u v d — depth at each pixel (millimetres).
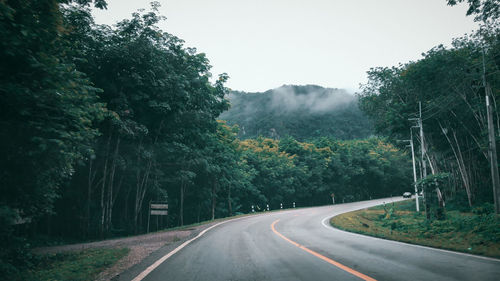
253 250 9109
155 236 14133
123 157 21219
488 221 11406
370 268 6059
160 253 8781
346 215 28234
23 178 7320
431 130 34375
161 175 25953
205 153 30531
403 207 39594
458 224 12406
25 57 6422
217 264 6977
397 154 84188
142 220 27516
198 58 23797
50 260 8227
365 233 13891
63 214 19797
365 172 75625
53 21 7211
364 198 83375
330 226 18688
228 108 28188
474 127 31875
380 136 43219
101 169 21547
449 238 10906
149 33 18391
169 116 21078
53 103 6863
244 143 57906
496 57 21438
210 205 38562
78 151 8633
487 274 5285
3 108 6352
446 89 27719
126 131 17719
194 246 10188
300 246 9797
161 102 19078
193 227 19375
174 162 26344
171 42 21047
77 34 13523
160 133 22688
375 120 37938
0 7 5738
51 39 7152
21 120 6527
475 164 34312
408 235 12734
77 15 14555
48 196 8477
